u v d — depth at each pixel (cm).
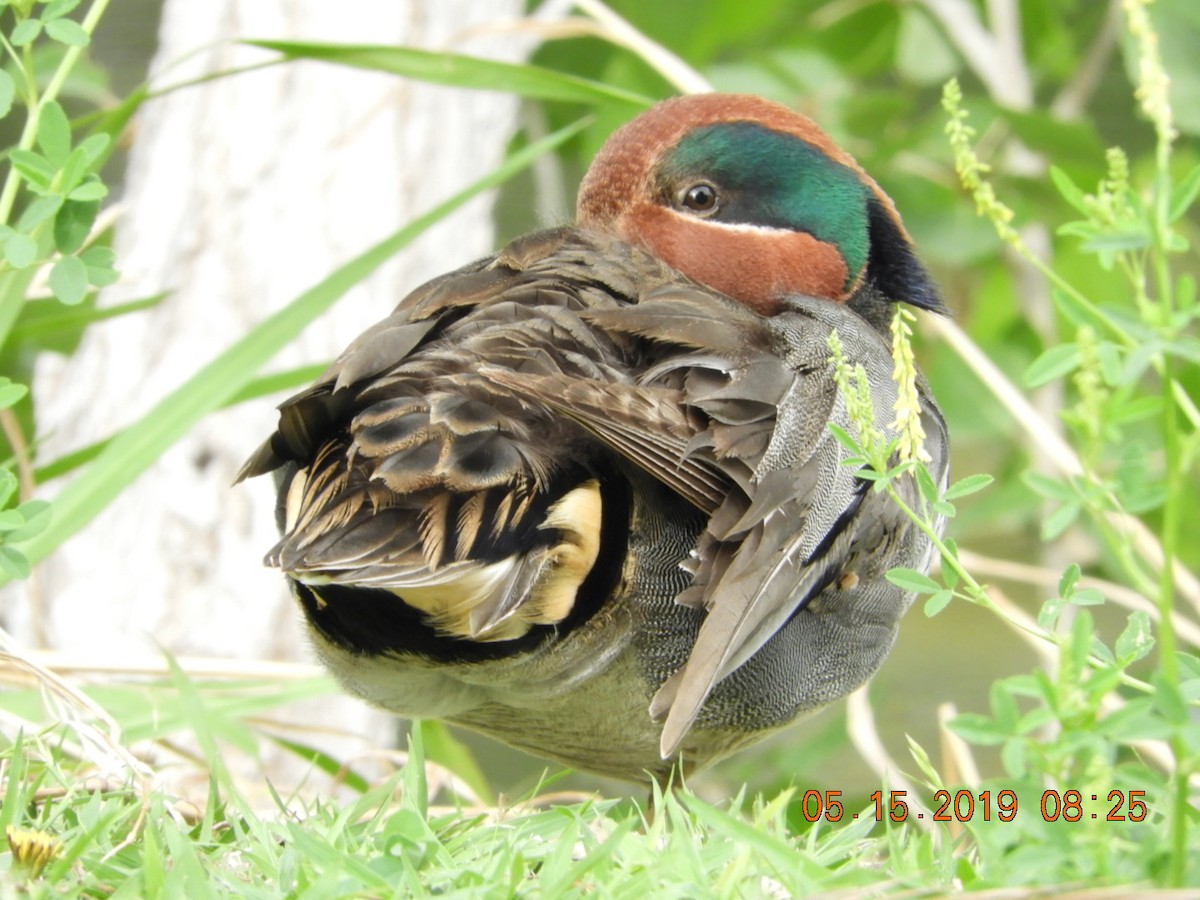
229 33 1280
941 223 1462
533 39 1402
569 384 614
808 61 1527
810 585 657
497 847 596
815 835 627
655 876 544
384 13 1280
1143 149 1867
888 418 686
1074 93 1562
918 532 742
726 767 1437
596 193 838
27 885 525
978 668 1630
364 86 1267
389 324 686
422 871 566
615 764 767
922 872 554
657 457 618
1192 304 512
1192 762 490
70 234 737
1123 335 537
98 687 885
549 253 752
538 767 1567
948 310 873
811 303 747
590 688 703
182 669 867
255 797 873
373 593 650
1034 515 1452
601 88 912
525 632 667
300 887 536
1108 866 509
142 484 1240
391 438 625
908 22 1586
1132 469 542
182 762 877
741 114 825
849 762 1470
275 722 954
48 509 701
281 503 711
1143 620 584
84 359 1290
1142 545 1016
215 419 1231
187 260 1259
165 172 1285
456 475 622
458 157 1302
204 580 1220
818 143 833
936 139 1480
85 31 744
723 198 820
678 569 664
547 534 634
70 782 657
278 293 1243
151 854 535
